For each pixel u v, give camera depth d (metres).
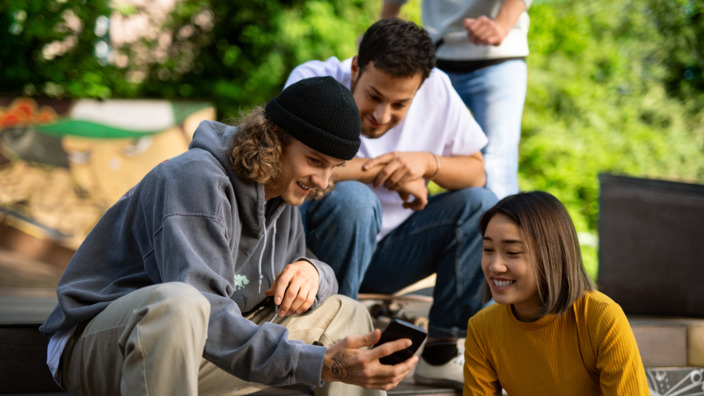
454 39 3.17
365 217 2.25
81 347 1.64
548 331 1.94
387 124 2.31
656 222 3.80
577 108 7.39
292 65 6.52
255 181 1.74
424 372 2.31
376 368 1.54
